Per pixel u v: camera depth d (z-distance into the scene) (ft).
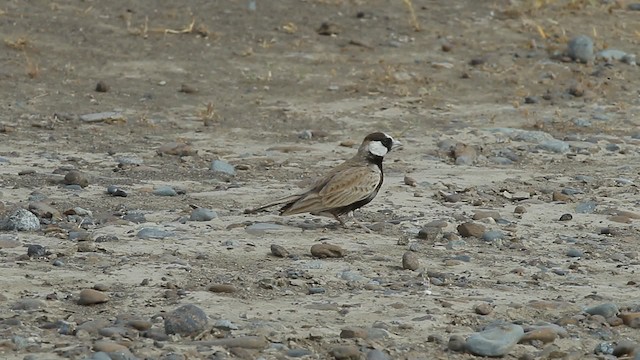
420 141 63.98
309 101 70.64
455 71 76.28
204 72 74.49
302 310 35.24
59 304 35.04
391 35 81.82
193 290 36.81
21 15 80.38
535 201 51.90
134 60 75.61
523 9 86.63
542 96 72.84
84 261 39.78
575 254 43.14
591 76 76.23
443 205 50.52
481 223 46.88
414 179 55.26
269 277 38.42
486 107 70.90
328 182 45.44
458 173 57.31
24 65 73.26
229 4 85.66
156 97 70.08
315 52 78.43
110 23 80.79
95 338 31.99
